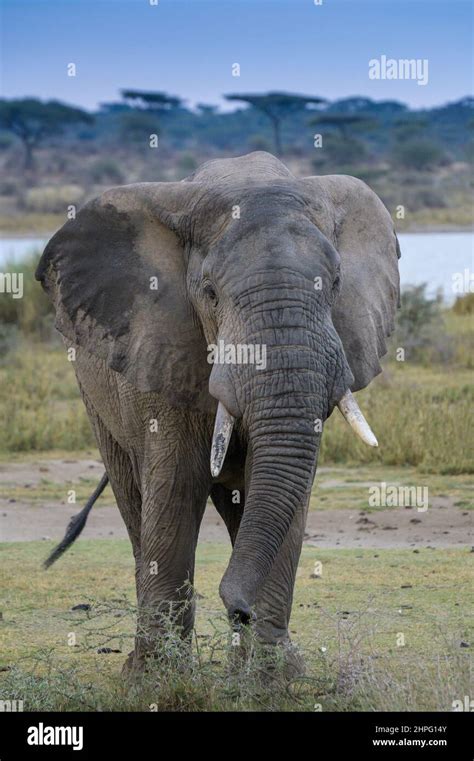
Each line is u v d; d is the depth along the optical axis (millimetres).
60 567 16938
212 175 11312
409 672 11539
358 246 11500
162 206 11141
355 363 11039
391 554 17094
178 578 11398
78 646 13453
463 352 37938
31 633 13961
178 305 11008
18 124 185000
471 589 15125
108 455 13281
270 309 9836
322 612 13422
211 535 19141
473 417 25062
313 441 9742
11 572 16641
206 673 11078
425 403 26844
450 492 21078
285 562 11102
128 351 11086
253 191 10578
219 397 9867
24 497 21828
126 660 12555
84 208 11484
